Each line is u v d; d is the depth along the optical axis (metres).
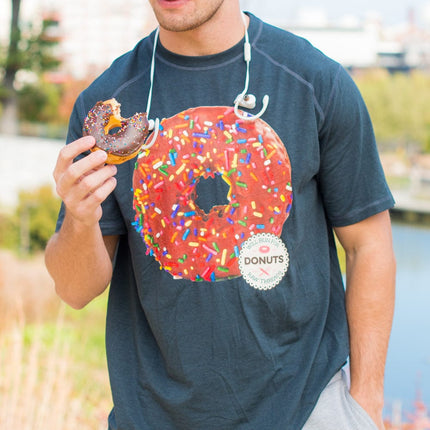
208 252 1.62
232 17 1.61
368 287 1.73
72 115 1.74
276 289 1.62
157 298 1.65
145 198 1.65
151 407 1.68
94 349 4.39
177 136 1.63
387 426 3.58
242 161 1.62
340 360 1.69
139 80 1.68
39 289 5.46
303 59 1.63
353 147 1.66
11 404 3.17
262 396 1.64
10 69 12.51
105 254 1.69
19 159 10.16
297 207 1.64
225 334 1.61
